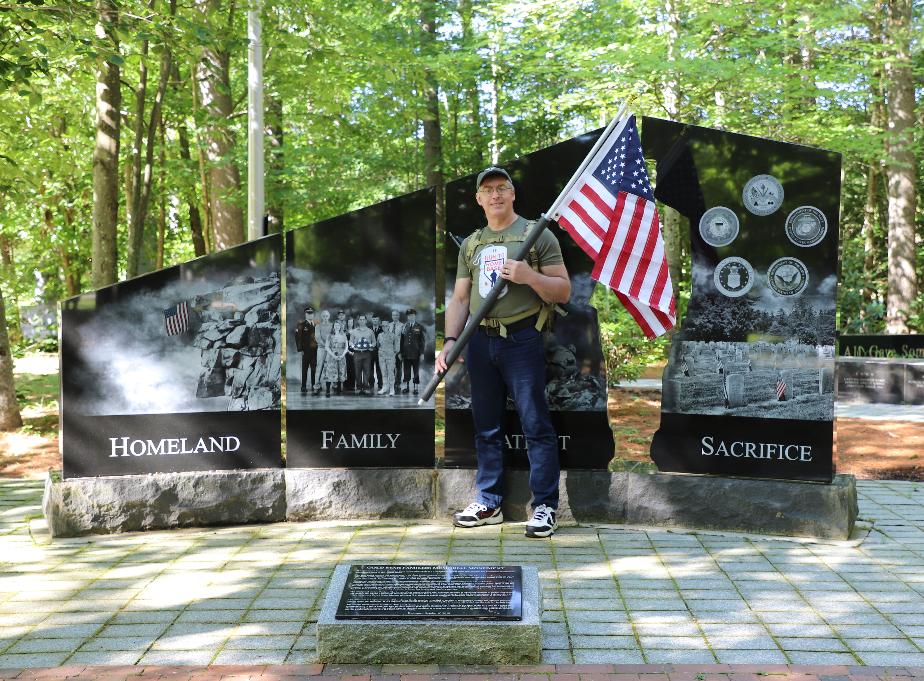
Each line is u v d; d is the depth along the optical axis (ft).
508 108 60.23
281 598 14.51
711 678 11.40
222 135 45.65
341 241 19.67
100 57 26.99
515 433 19.71
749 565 16.33
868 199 84.99
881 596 14.58
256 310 19.48
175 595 14.70
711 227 18.89
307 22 39.19
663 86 47.09
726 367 18.86
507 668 11.85
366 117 61.11
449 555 16.94
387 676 11.66
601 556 16.89
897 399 43.21
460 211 19.74
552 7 48.44
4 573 15.96
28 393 40.55
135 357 18.89
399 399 19.76
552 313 19.20
